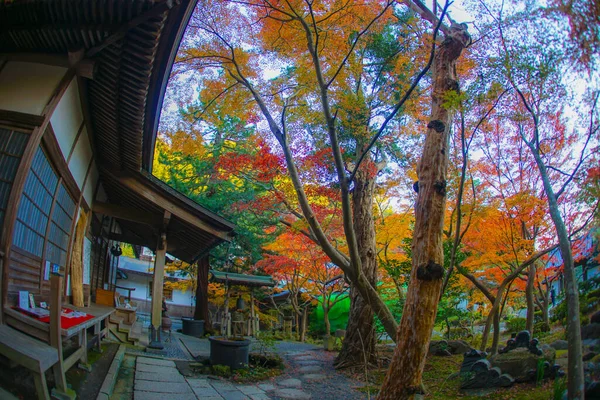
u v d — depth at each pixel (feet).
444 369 30.32
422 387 13.43
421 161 15.99
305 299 72.13
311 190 32.78
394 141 35.32
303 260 54.65
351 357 35.83
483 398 21.11
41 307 19.38
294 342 60.44
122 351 30.83
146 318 72.18
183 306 91.86
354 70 28.12
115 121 22.11
